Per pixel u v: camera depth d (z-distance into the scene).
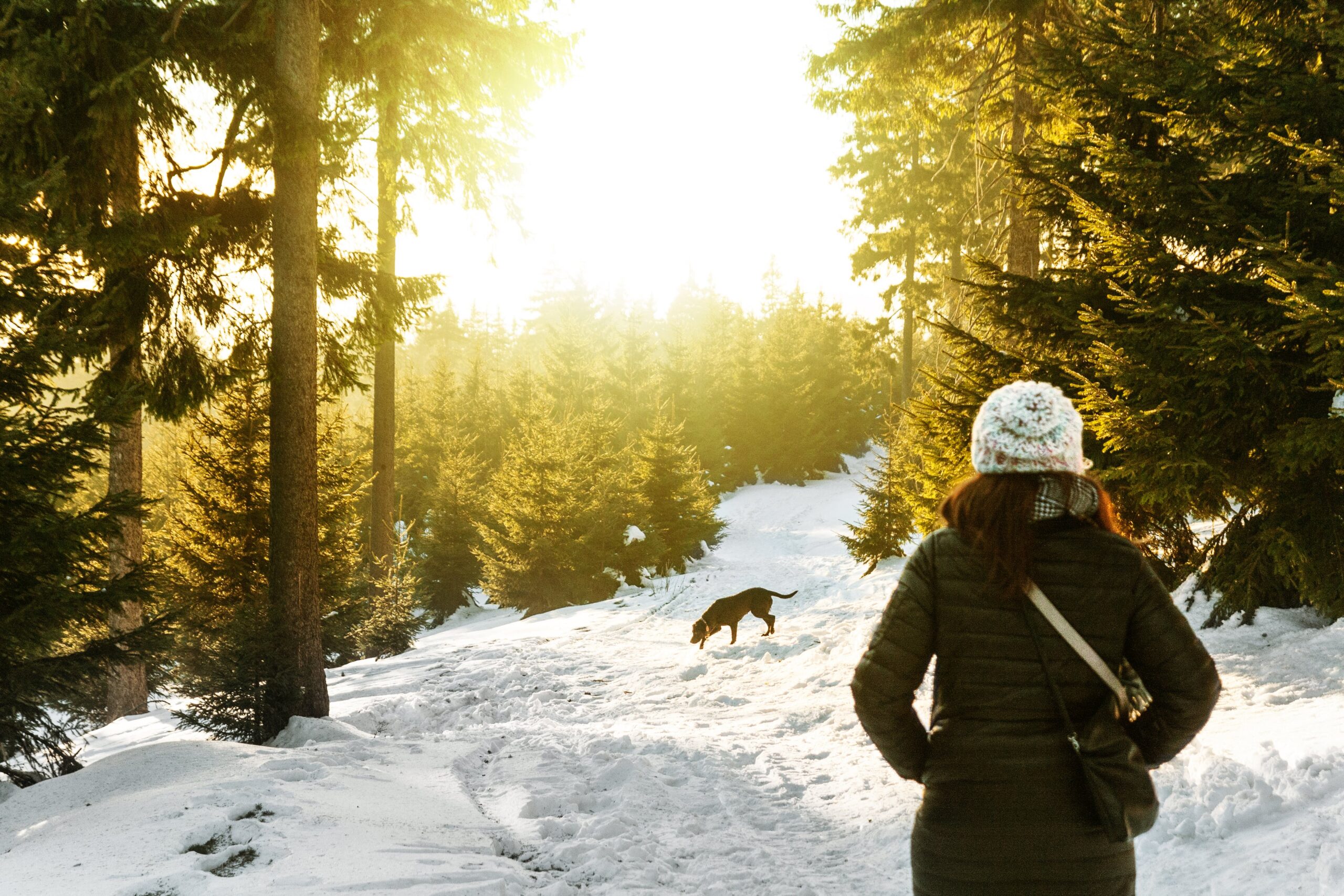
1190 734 1.71
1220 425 6.20
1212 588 7.31
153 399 9.43
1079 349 7.64
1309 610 7.62
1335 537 6.14
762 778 6.39
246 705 9.22
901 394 29.16
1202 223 6.65
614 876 4.27
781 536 41.28
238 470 14.61
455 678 12.62
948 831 1.72
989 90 13.66
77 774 5.93
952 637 1.76
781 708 9.27
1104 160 7.13
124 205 8.84
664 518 32.25
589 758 6.75
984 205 15.91
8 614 6.14
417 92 10.80
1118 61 7.26
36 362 6.18
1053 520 1.75
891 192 26.02
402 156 11.20
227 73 9.02
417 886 3.73
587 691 11.45
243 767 5.64
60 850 4.03
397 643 17.67
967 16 12.46
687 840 4.94
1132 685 1.75
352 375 11.27
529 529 26.61
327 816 4.64
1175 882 3.42
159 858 3.84
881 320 27.88
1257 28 6.34
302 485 9.56
